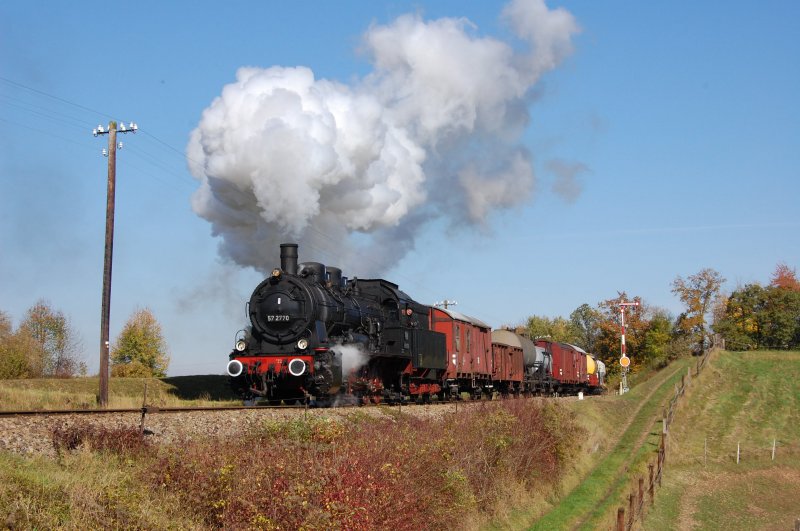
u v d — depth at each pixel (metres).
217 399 26.73
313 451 11.70
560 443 23.09
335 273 24.94
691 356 68.75
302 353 21.12
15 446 11.12
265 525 9.60
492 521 16.30
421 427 17.52
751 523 25.97
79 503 8.78
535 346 48.00
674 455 33.62
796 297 77.62
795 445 37.09
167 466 10.80
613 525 18.44
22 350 42.06
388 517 10.92
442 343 30.75
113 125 23.00
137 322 62.56
